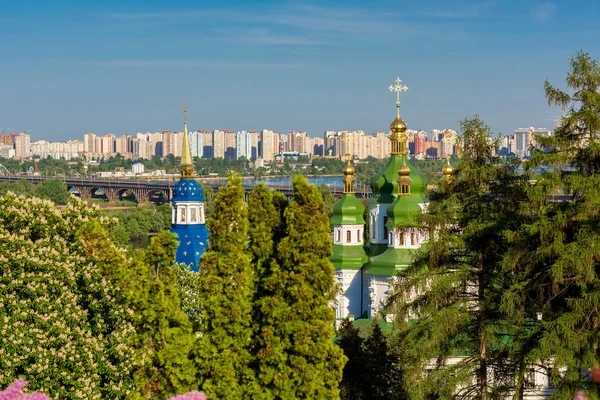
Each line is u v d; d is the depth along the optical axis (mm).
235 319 40094
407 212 79688
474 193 46938
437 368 47500
